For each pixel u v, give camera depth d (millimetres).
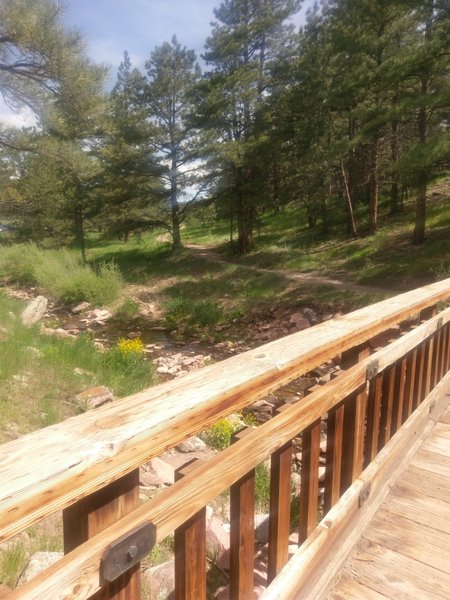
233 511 1436
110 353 10047
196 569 1223
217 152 27047
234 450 1315
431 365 3666
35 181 29000
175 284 25281
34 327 11281
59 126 16203
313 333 1979
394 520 2438
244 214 31812
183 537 1190
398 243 23016
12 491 756
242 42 28094
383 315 2430
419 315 3609
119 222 33938
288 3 28203
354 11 20906
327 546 1957
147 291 24609
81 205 33188
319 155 25281
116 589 982
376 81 18000
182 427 1104
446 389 4168
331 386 1902
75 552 883
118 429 988
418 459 3111
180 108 30438
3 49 13258
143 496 4281
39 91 14867
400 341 2705
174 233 33531
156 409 1107
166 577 2734
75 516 979
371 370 2256
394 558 2146
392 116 16703
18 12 12055
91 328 18625
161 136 30062
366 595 1918
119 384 8062
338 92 19812
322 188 28891
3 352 7637
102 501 982
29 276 27359
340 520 2076
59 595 830
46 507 800
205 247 39406
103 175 30109
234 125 29375
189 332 17891
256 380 1388
